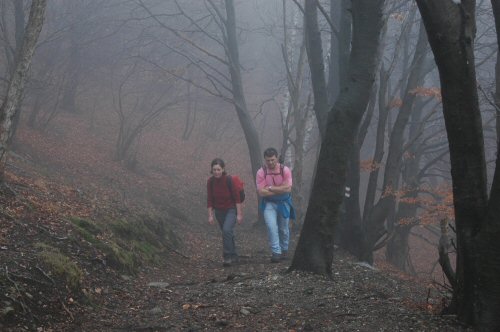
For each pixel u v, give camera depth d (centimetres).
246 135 1577
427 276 2092
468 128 422
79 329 434
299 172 1356
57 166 1516
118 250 673
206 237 1274
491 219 413
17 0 1346
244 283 625
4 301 409
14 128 1456
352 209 1041
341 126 652
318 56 1141
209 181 882
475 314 426
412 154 1465
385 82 1089
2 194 640
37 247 530
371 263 1053
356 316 479
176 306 534
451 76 415
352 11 661
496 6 434
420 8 413
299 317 482
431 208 1144
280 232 902
